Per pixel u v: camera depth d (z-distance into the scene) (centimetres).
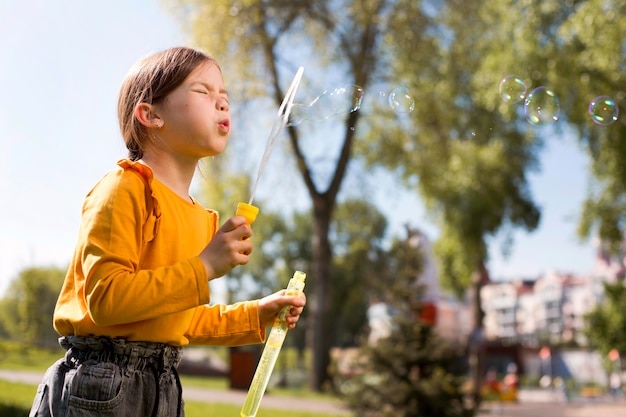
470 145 1948
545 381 3694
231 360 1580
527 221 2106
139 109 192
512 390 2389
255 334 210
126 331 179
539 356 4406
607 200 1769
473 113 1950
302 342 4344
